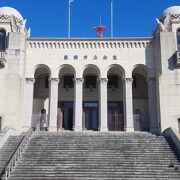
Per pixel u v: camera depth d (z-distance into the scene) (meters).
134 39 41.66
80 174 24.67
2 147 29.91
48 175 24.56
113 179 23.94
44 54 41.59
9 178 24.03
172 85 38.50
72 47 41.81
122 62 41.25
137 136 33.41
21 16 43.50
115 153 28.36
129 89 40.59
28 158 27.27
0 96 38.41
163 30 40.44
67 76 45.78
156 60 40.34
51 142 30.97
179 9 42.28
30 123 39.59
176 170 25.17
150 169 25.42
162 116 37.72
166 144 30.81
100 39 41.69
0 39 41.09
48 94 45.06
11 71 39.09
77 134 34.31
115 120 43.94
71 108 44.97
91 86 45.53
